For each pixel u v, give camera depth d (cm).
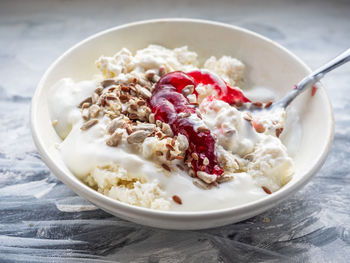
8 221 22
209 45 30
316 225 22
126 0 40
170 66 27
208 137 22
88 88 25
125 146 21
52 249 21
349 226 22
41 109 23
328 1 40
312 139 23
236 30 28
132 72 26
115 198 21
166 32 29
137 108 23
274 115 25
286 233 22
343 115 29
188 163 21
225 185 21
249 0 40
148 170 20
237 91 26
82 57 27
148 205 20
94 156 21
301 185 19
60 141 24
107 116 23
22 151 26
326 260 21
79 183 19
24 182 24
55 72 25
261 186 21
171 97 24
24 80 32
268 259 21
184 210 20
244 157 23
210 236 22
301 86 25
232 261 20
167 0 40
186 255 21
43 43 35
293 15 39
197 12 39
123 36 28
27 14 38
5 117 29
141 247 21
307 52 34
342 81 32
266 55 28
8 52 34
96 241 21
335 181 25
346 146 27
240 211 18
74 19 38
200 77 26
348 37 36
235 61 28
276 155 22
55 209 23
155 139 21
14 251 21
